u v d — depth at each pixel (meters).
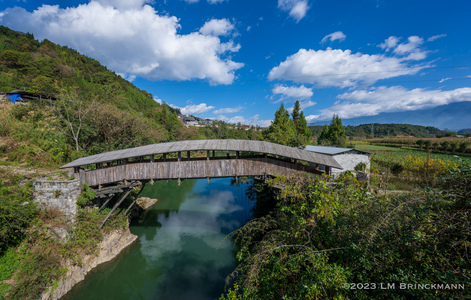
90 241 13.59
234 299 7.46
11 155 16.23
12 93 29.75
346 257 6.20
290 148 15.50
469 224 4.39
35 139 18.69
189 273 14.02
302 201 8.88
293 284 6.35
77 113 23.36
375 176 17.45
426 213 5.00
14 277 10.05
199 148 14.20
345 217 6.99
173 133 52.91
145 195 28.75
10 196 11.82
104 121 24.22
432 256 4.71
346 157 23.27
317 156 14.70
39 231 11.91
